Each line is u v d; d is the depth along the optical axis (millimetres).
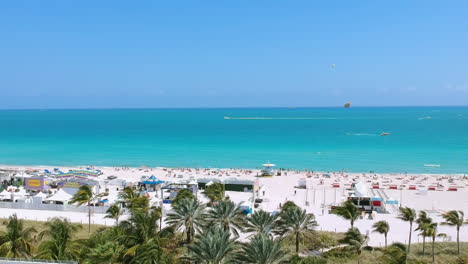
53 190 87312
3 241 34656
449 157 143000
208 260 32875
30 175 92625
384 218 66500
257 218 44500
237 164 133375
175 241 49938
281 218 46781
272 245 32750
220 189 72812
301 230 45531
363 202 73875
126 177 106625
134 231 37312
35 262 29531
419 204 78312
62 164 133750
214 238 34219
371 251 49188
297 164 132250
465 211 72812
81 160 141750
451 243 52562
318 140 199000
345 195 83188
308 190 90938
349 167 126500
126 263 32719
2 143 191000
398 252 39125
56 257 31391
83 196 58906
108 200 71250
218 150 165625
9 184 91625
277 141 196125
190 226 46969
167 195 83188
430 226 46531
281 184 97938
